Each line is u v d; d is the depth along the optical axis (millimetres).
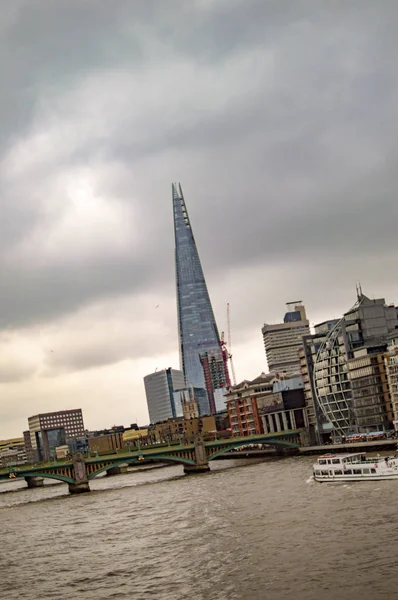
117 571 132375
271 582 111500
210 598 109000
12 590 129625
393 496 162375
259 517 161625
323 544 127438
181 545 145500
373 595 100375
